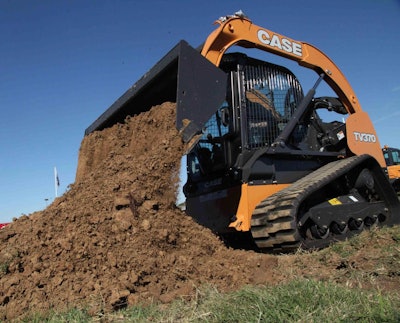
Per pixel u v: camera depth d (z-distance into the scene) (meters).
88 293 3.35
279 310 2.91
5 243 3.92
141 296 3.48
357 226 6.68
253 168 6.00
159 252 3.98
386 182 7.33
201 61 5.09
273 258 4.51
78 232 3.83
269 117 6.51
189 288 3.60
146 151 5.11
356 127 7.79
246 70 6.43
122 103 6.27
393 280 3.83
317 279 3.93
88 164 6.38
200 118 4.92
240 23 6.25
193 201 6.98
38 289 3.36
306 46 7.54
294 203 5.27
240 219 5.89
